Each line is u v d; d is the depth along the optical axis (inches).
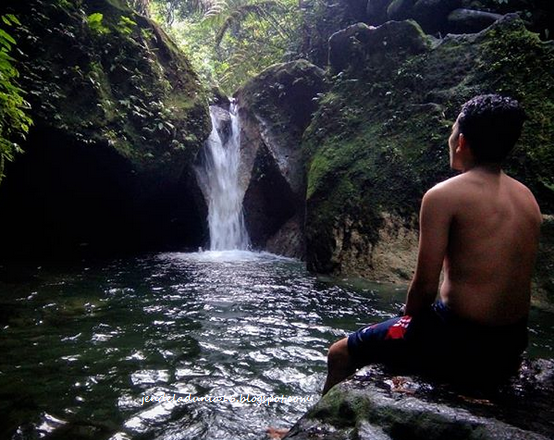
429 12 346.3
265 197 384.8
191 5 626.8
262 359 139.3
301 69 391.2
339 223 275.9
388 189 266.5
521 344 74.0
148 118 336.5
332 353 89.7
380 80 309.0
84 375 124.6
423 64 289.4
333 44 346.6
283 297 214.8
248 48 577.9
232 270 284.2
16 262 285.6
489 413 65.9
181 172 366.6
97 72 313.4
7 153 213.9
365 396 70.8
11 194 306.3
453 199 70.4
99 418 101.6
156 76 353.4
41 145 287.3
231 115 434.9
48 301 197.6
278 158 375.6
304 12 481.4
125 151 314.2
